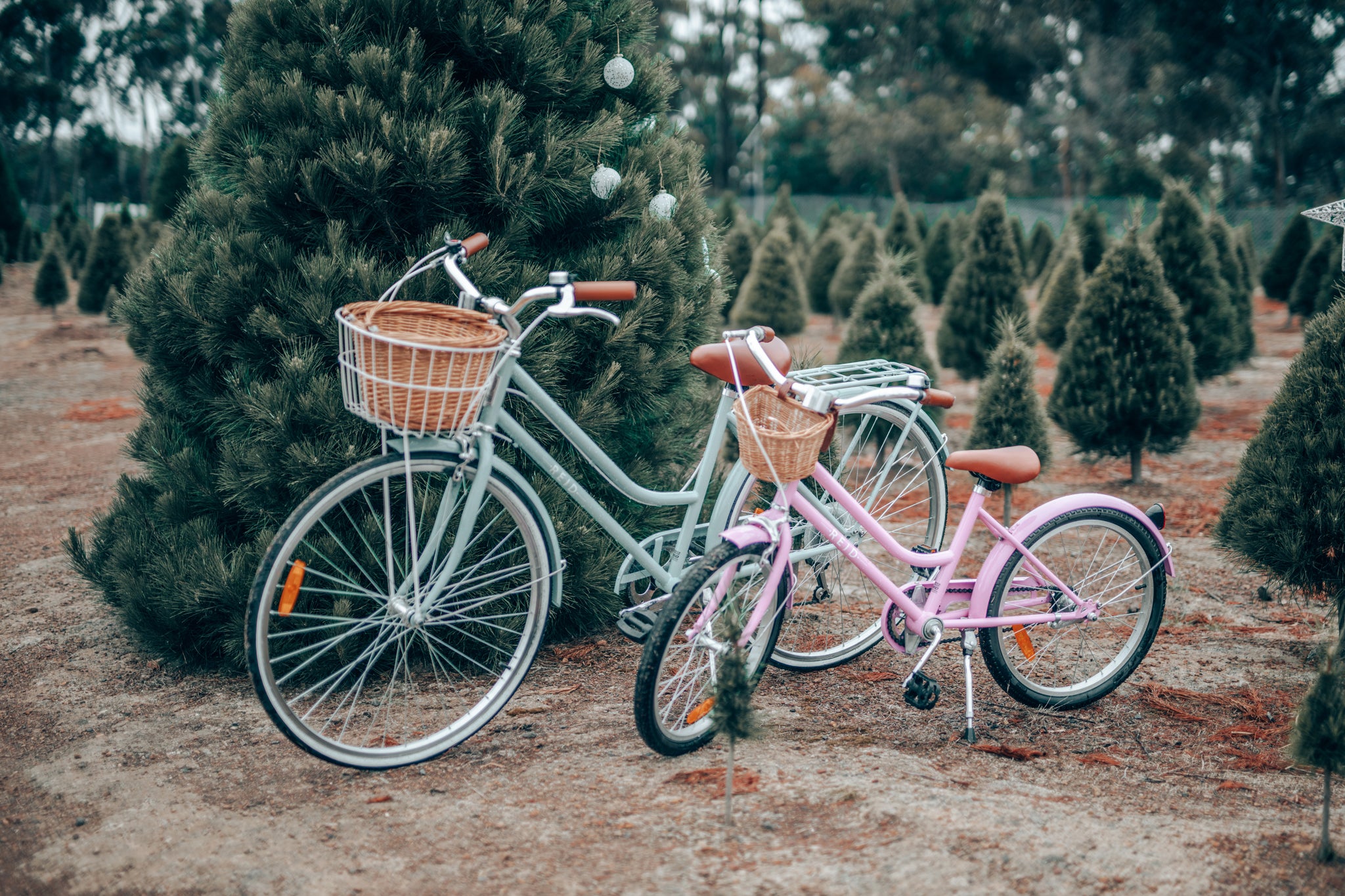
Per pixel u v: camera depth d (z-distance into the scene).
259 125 3.64
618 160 3.99
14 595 4.54
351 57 3.49
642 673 2.75
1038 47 43.31
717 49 52.09
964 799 2.65
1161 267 6.67
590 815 2.60
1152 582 3.37
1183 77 38.47
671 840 2.46
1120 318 6.66
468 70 3.74
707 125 55.12
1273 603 4.47
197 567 3.51
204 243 3.73
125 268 16.05
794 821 2.54
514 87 3.72
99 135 55.56
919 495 6.48
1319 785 2.85
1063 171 42.25
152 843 2.54
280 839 2.53
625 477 3.13
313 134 3.50
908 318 7.35
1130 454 6.91
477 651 3.66
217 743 3.11
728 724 2.47
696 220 4.14
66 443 8.05
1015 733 3.20
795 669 3.61
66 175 56.12
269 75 3.64
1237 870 2.35
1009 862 2.34
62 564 5.01
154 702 3.45
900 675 3.67
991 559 3.19
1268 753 3.06
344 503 3.45
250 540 3.72
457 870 2.37
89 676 3.67
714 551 2.86
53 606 4.41
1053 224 37.19
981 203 9.48
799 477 2.79
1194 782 2.86
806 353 4.52
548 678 3.62
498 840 2.50
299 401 3.38
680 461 4.21
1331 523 3.48
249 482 3.47
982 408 6.18
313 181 3.45
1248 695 3.49
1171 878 2.30
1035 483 6.88
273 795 2.78
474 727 3.02
